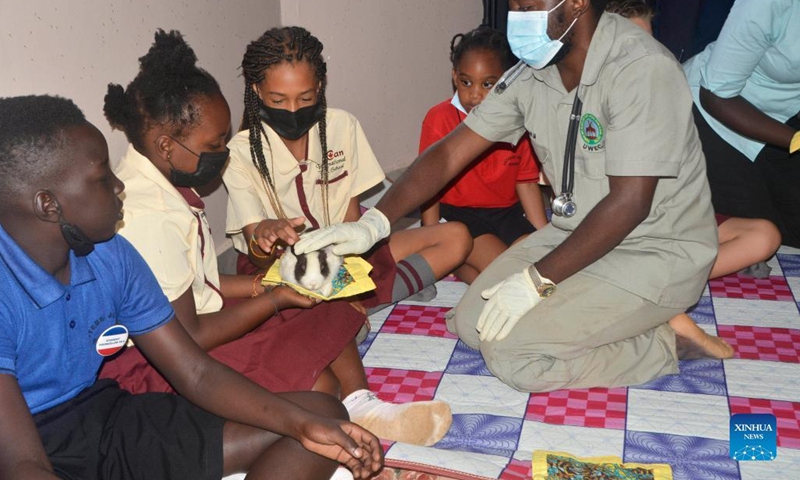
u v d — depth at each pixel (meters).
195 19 2.98
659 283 2.22
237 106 3.32
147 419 1.63
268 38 2.29
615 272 2.24
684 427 2.12
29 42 2.21
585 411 2.22
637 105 2.04
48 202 1.42
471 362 2.50
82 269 1.57
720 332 2.62
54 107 1.44
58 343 1.54
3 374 1.43
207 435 1.63
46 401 1.57
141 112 1.96
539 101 2.29
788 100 2.99
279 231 2.22
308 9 3.64
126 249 1.68
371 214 2.38
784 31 2.78
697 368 2.41
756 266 3.00
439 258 2.73
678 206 2.23
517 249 2.54
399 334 2.69
